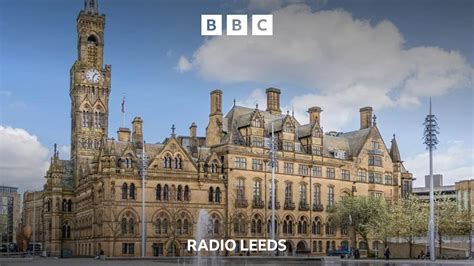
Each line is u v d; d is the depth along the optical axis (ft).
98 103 574.97
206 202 418.51
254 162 445.37
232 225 424.46
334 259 315.78
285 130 467.11
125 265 256.32
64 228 526.57
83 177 472.85
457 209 404.98
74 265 260.21
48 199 538.47
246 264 264.52
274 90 504.02
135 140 428.56
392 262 289.94
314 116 511.40
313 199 475.31
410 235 394.73
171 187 404.98
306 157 474.08
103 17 591.78
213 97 464.65
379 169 524.11
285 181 459.32
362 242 497.46
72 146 575.38
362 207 435.53
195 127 459.32
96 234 405.18
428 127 290.76
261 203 442.91
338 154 507.30
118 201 384.88
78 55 592.19
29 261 333.21
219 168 429.38
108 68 585.22
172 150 409.49
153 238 393.29
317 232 474.90
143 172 353.10
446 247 399.44
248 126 449.89
